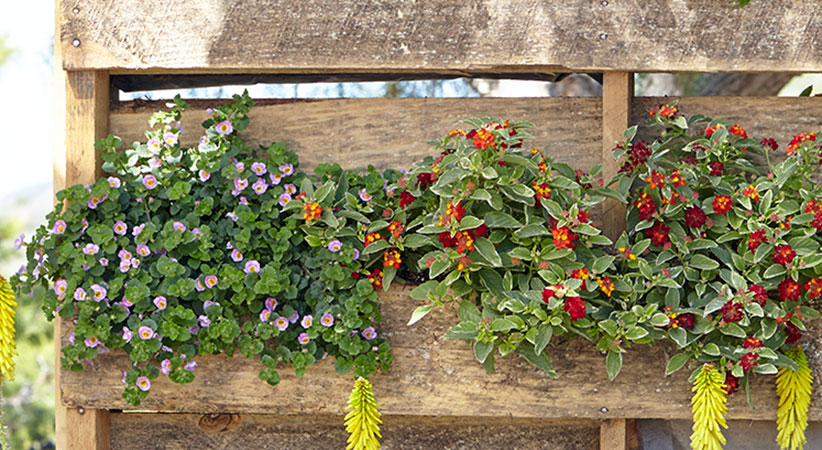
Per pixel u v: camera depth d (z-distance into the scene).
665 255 2.30
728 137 2.40
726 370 2.32
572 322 2.25
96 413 2.43
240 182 2.31
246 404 2.41
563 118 2.47
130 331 2.26
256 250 2.35
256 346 2.29
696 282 2.33
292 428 2.54
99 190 2.28
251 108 2.50
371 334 2.33
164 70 2.44
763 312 2.21
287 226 2.34
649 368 2.39
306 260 2.33
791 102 2.45
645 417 2.39
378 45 2.40
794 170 2.31
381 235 2.36
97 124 2.43
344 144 2.50
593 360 2.39
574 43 2.38
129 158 2.37
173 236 2.26
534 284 2.24
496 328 2.19
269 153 2.40
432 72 2.56
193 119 2.51
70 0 2.40
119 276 2.29
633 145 2.31
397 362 2.40
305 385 2.40
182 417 2.54
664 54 2.37
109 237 2.27
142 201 2.34
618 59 2.38
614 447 2.43
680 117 2.37
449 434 2.53
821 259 2.25
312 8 2.40
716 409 2.20
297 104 2.51
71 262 2.27
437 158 2.36
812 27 2.35
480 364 2.40
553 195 2.28
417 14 2.40
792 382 2.35
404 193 2.31
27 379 7.25
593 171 2.35
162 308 2.24
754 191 2.28
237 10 2.41
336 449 2.53
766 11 2.36
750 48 2.36
